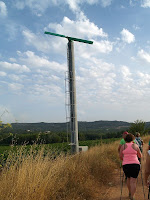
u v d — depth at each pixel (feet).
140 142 30.83
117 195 19.94
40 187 15.67
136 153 18.01
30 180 15.85
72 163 24.17
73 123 37.68
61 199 16.88
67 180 20.27
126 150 18.13
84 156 30.14
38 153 20.75
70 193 17.99
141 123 101.45
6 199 13.20
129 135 18.90
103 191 21.33
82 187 19.81
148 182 11.74
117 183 24.38
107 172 27.91
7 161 17.66
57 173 20.16
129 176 17.62
